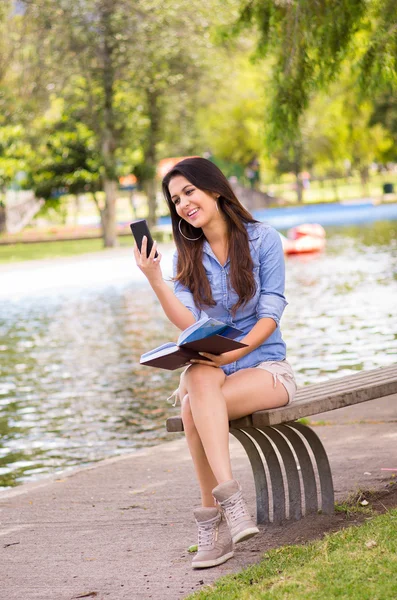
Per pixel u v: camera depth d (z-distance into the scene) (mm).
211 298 4566
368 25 9211
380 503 4762
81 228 56031
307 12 8828
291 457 4691
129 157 38656
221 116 54969
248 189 62969
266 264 4594
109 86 34250
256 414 4215
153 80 34906
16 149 38688
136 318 17125
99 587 4051
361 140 61406
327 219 49812
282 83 9211
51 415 9508
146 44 32656
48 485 6180
